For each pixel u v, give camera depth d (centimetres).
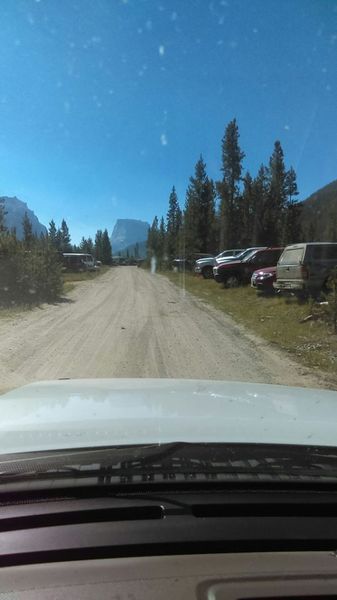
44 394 299
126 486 174
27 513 166
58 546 155
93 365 838
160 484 175
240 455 192
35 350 965
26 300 1886
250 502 174
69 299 2055
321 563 152
